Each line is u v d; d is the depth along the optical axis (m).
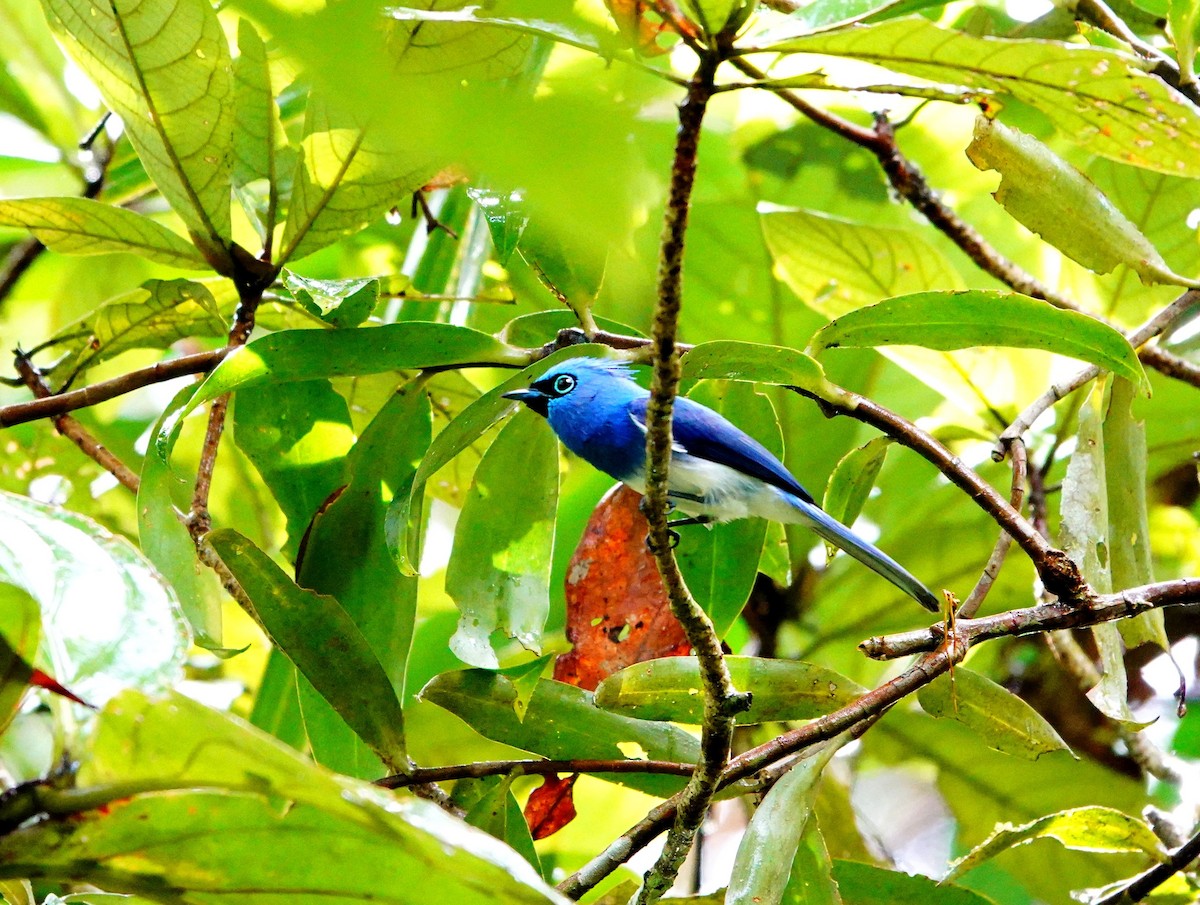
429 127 1.98
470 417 7.22
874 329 7.20
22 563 5.06
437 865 4.88
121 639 4.97
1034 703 11.28
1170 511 11.43
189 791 4.78
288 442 7.91
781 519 8.19
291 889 5.12
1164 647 7.48
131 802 4.79
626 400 8.58
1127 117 5.60
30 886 6.31
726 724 5.77
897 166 9.87
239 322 7.84
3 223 7.69
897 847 12.04
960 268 12.19
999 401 10.04
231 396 8.31
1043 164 7.35
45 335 12.50
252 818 4.92
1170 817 9.20
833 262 10.22
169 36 6.70
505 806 7.15
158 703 4.54
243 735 4.57
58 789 4.75
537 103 2.04
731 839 11.84
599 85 2.35
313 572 7.54
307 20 2.03
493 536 7.46
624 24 5.41
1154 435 10.73
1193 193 9.59
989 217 12.34
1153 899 7.91
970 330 7.12
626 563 8.11
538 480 7.52
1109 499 7.68
